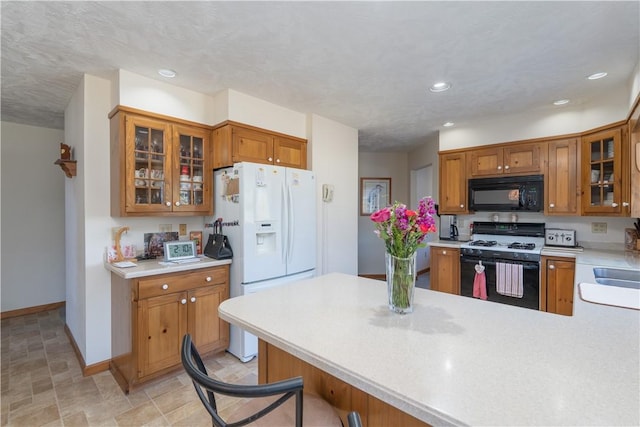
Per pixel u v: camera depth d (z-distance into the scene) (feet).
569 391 2.35
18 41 6.12
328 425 3.15
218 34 5.97
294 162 10.62
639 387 2.40
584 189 9.61
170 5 5.07
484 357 2.92
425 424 2.98
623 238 9.66
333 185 11.77
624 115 8.34
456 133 12.52
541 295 9.59
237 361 8.45
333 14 5.36
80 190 8.09
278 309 4.38
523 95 9.12
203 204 9.08
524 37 6.05
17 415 6.20
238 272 8.46
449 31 5.87
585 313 4.13
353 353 3.04
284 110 10.30
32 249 12.25
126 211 7.54
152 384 7.29
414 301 4.72
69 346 9.29
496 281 10.37
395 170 18.01
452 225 12.71
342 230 12.19
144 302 6.95
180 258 8.36
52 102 9.57
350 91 8.87
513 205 10.98
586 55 6.75
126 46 6.39
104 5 5.04
